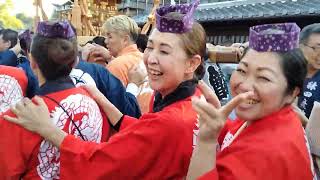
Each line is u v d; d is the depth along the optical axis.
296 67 1.09
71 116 1.38
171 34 1.27
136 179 1.24
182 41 1.28
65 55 1.37
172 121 1.20
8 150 1.30
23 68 1.89
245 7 6.77
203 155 1.03
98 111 1.54
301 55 1.12
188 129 1.21
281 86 1.08
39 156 1.31
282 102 1.12
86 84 1.73
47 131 1.27
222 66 2.51
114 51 2.57
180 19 1.26
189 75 1.35
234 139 1.18
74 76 1.82
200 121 1.04
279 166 0.99
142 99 2.17
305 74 1.13
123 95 2.00
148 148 1.21
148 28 3.51
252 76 1.10
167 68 1.27
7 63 2.64
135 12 9.15
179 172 1.23
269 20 6.12
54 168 1.34
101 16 4.29
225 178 1.02
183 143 1.21
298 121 1.15
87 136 1.43
